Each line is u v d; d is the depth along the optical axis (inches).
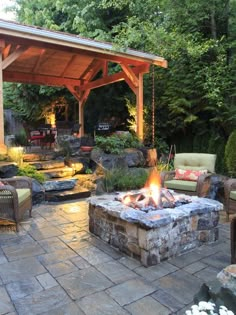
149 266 107.1
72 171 251.0
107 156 254.1
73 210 185.9
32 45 219.1
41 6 425.1
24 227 152.1
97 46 235.6
